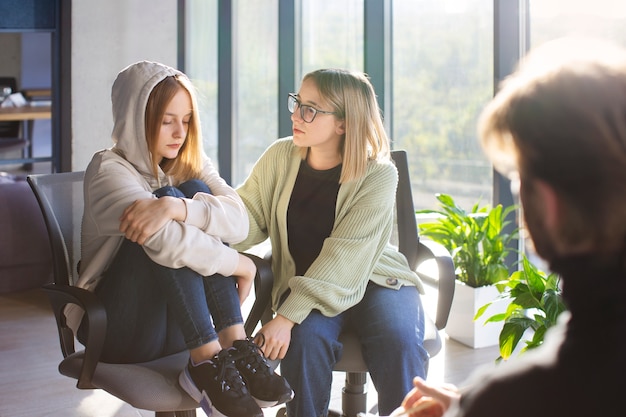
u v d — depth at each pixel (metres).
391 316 2.04
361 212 2.12
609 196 0.69
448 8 3.77
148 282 1.85
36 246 4.21
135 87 1.97
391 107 4.21
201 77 5.68
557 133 0.71
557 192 0.72
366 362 2.05
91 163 1.99
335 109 2.10
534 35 3.31
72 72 5.58
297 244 2.19
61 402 2.78
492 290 3.32
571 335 0.74
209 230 1.90
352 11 4.46
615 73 0.71
